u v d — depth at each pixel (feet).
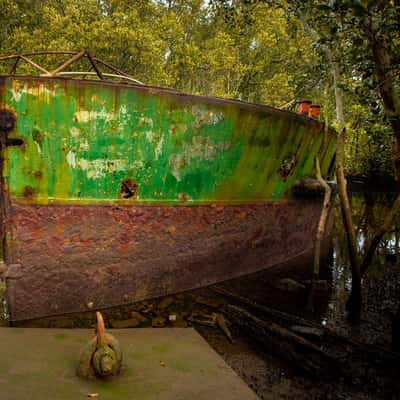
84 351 9.48
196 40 90.27
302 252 24.75
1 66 49.62
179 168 16.48
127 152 15.31
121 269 15.79
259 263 20.61
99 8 59.16
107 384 9.22
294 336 13.30
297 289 18.45
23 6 57.57
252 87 81.41
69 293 14.98
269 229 20.88
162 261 16.69
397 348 13.46
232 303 16.57
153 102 15.17
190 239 17.38
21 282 14.35
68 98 14.07
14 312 14.30
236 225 19.02
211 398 9.16
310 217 24.82
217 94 77.87
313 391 10.94
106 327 13.98
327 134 24.52
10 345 10.98
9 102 13.58
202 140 16.71
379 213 45.39
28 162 14.17
